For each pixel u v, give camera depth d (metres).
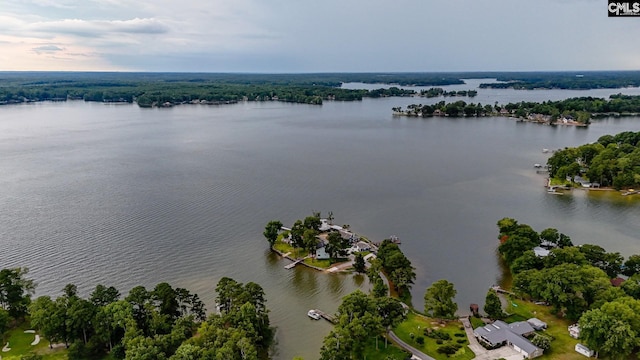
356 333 82.50
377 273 109.19
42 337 92.88
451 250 137.25
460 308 105.31
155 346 80.44
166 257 131.12
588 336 81.62
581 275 96.44
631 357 81.81
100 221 156.38
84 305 89.38
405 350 87.19
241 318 88.81
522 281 104.19
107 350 88.56
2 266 123.56
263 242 142.38
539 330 92.44
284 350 90.56
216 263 128.50
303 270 125.56
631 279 98.88
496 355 85.00
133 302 91.50
